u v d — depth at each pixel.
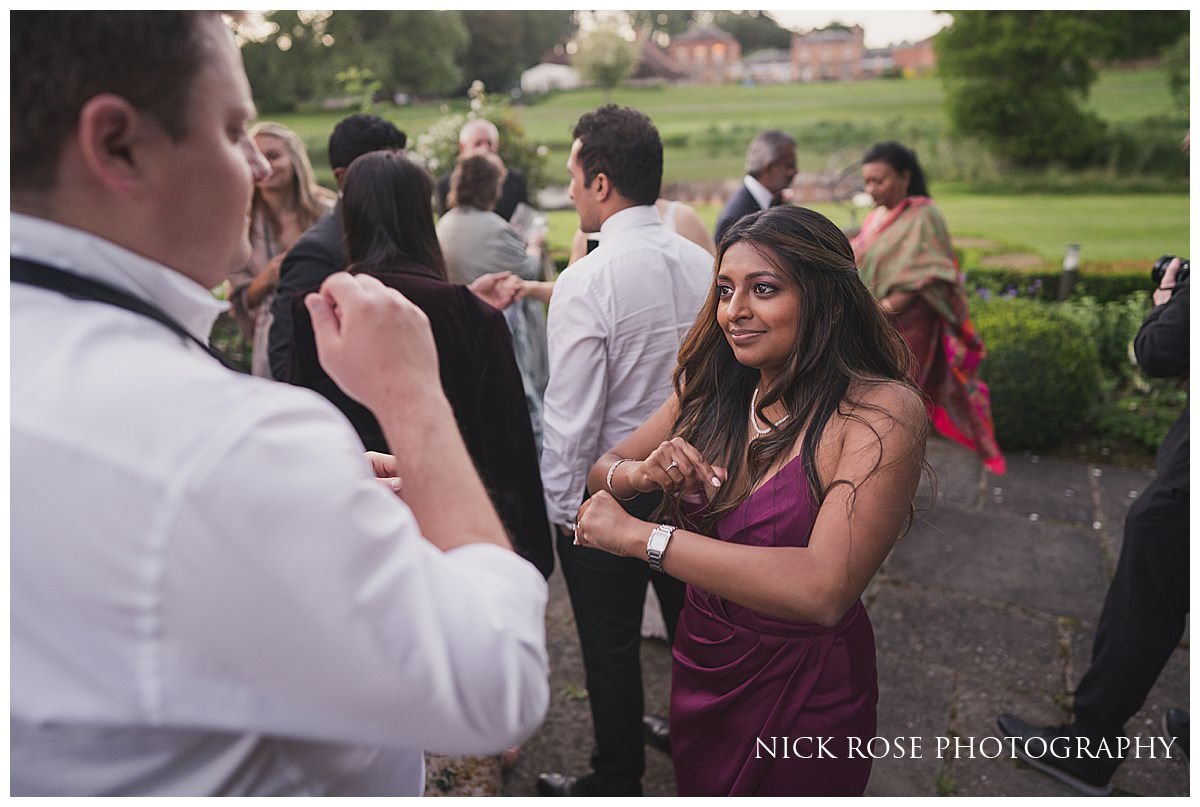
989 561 3.50
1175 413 4.86
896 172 3.72
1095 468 4.41
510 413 2.00
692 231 2.88
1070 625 3.08
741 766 1.51
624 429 2.05
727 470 1.50
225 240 0.73
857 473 1.29
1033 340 4.57
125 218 0.67
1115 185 10.97
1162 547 2.09
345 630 0.60
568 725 2.62
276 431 0.61
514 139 6.86
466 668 0.65
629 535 1.41
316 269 2.33
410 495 0.73
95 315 0.64
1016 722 2.52
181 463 0.58
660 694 2.70
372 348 0.73
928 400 1.40
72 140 0.64
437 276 1.95
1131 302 6.00
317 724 0.64
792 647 1.45
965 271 7.41
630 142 1.98
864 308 1.39
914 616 3.14
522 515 2.05
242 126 0.72
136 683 0.60
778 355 1.40
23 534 0.58
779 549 1.33
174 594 0.58
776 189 3.81
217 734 0.67
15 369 0.61
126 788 0.65
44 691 0.61
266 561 0.59
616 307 1.95
